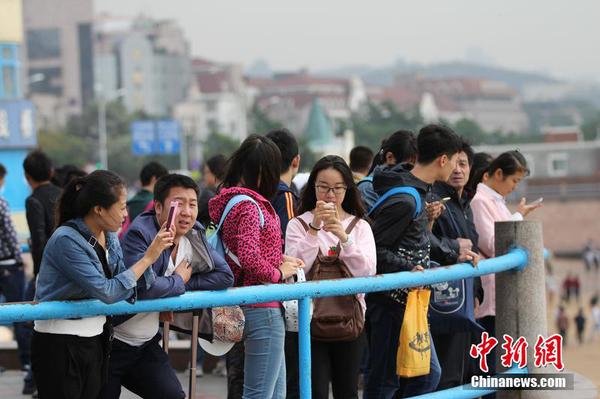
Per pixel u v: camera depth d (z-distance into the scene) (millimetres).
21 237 22094
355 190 10289
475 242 12125
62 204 8406
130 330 9000
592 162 156500
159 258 8977
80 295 8156
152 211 9344
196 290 9008
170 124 120938
